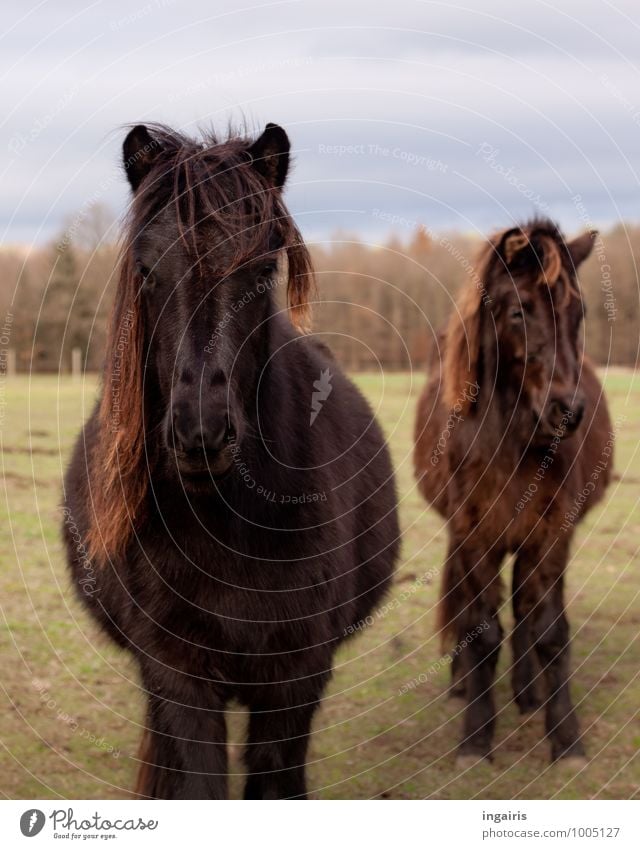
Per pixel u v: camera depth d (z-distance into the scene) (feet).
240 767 13.44
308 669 9.90
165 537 9.21
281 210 9.09
